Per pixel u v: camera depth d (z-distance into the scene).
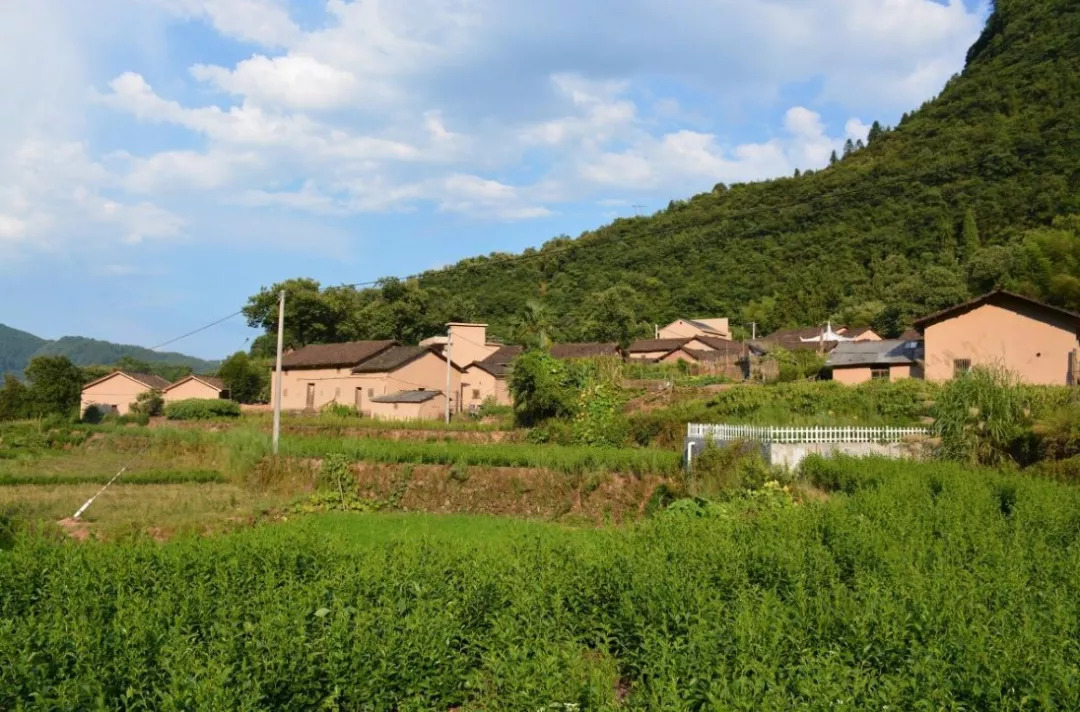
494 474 25.95
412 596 9.20
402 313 79.25
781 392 31.56
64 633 7.50
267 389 67.56
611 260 82.12
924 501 14.37
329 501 25.80
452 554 10.86
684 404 34.12
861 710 5.70
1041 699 5.69
